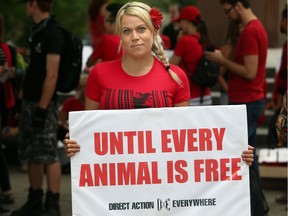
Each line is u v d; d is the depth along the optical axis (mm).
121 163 5211
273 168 10586
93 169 5207
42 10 8547
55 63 8430
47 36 8469
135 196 5223
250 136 8531
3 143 12320
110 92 5441
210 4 17422
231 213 5250
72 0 30547
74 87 8688
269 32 17625
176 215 5242
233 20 8719
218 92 14898
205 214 5246
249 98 8453
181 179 5230
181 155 5219
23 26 28859
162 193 5227
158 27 5426
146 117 5203
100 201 5219
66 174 11789
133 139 5207
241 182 5234
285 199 9852
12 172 12055
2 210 9336
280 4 17500
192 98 9797
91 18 10758
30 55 8648
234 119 5219
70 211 9508
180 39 9766
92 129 5199
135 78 5449
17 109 9914
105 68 5512
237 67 8367
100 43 9094
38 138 8547
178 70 5523
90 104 5562
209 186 5234
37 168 8852
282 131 6441
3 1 28719
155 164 5219
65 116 9961
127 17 5340
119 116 5199
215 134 5219
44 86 8414
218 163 5227
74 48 8562
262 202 7137
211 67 9719
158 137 5211
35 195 8883
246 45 8336
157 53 5496
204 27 9828
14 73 9273
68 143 5195
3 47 9562
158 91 5430
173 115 5207
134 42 5324
